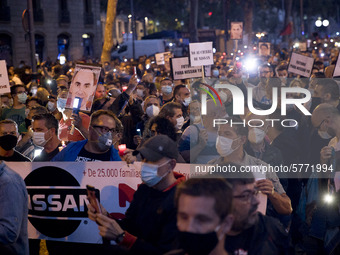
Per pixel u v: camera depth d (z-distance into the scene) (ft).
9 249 12.62
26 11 51.39
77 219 15.26
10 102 32.27
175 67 27.96
